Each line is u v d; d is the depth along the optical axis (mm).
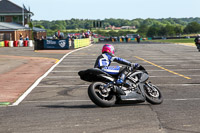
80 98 15148
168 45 74312
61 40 55844
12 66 29906
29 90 17734
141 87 12797
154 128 9656
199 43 50125
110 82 12281
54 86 19047
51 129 9609
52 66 29969
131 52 48812
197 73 24406
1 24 100500
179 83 19625
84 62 33750
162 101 13266
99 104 12016
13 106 13398
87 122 10375
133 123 10211
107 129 9570
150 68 27891
